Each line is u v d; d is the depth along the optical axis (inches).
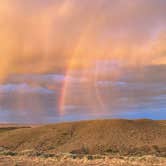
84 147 2182.6
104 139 2423.7
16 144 2436.0
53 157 922.7
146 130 2723.9
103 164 726.5
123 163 765.3
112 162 778.8
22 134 2768.2
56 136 2620.6
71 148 2172.7
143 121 3120.1
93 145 2215.8
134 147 2112.5
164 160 928.3
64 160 793.6
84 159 848.3
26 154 1009.5
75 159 854.5
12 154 1019.9
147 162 856.3
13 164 675.4
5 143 2486.5
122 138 2438.5
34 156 942.4
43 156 947.3
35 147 2292.1
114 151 2014.0
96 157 1009.5
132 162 805.9
